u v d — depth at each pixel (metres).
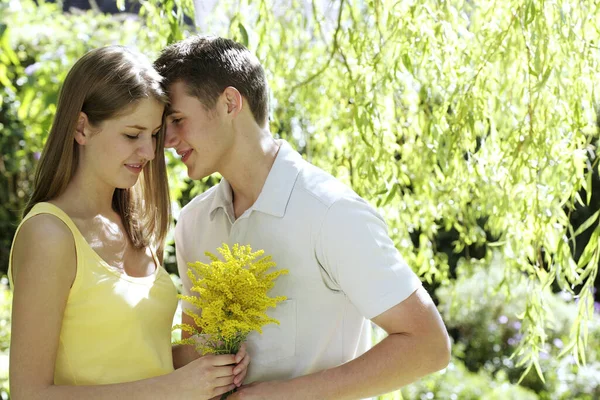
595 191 6.34
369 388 1.80
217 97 1.92
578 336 2.66
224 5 3.25
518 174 2.80
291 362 1.94
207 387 1.78
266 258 1.87
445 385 4.90
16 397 1.70
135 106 1.82
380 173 2.91
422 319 1.81
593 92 2.70
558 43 2.70
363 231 1.85
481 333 5.97
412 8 2.73
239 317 1.81
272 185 1.94
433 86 2.86
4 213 6.18
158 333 1.94
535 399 5.00
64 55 4.89
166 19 3.06
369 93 2.87
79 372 1.81
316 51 3.41
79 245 1.80
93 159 1.87
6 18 5.36
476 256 5.87
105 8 6.42
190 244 2.17
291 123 3.61
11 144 5.86
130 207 2.00
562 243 2.77
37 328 1.71
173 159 3.67
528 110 2.73
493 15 2.79
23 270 1.73
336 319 1.95
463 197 3.24
